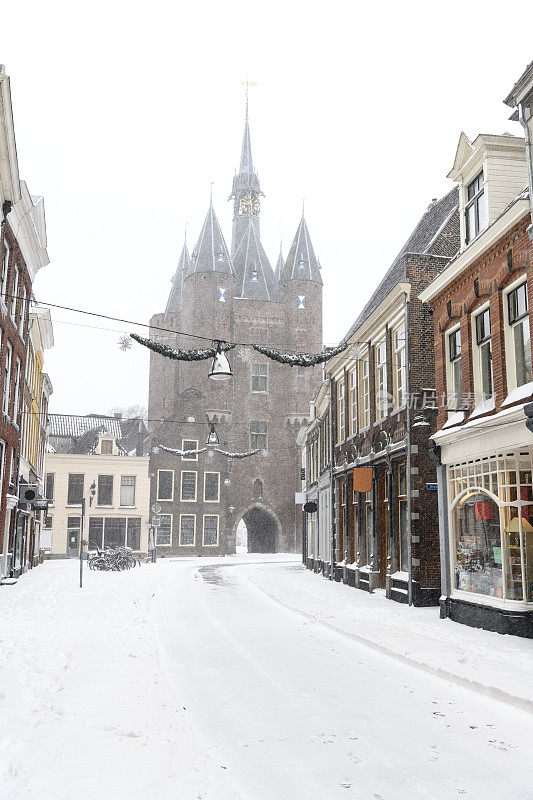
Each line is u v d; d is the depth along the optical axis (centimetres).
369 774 545
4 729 616
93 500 5209
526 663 927
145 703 720
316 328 6931
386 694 797
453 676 859
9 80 1581
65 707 696
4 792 476
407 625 1327
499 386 1278
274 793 507
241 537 11962
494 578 1279
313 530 3369
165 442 5975
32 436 3241
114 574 2994
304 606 1653
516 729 660
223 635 1234
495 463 1279
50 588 2147
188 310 6856
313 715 710
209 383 6247
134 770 525
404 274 1897
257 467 6481
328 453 2877
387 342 1945
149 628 1287
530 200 1112
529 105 1129
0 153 1741
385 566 2017
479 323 1412
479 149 1416
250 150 9238
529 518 1223
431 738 634
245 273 7681
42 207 2383
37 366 3428
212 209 6969
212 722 686
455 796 502
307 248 7112
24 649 1017
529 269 1177
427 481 1714
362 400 2266
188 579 2766
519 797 499
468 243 1498
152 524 4681
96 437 5741
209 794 481
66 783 495
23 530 2945
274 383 6744
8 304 2141
